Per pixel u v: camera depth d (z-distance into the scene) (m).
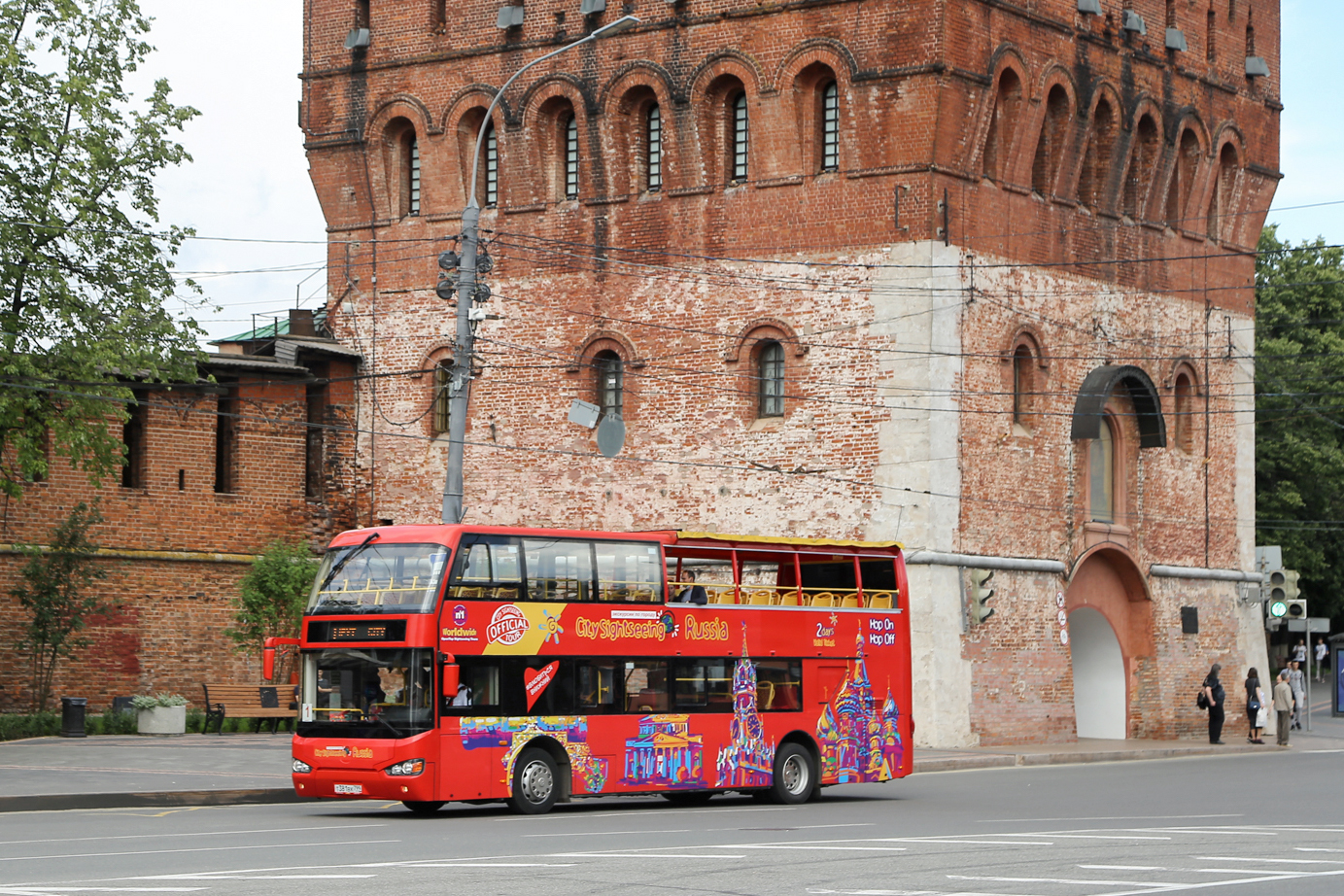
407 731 22.56
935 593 37.03
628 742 24.48
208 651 40.59
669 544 25.50
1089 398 41.06
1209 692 42.78
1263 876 14.53
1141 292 43.62
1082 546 41.31
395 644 22.86
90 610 37.28
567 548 24.38
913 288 37.34
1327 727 52.06
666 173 40.56
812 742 26.62
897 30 37.47
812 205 38.66
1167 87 44.06
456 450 27.39
